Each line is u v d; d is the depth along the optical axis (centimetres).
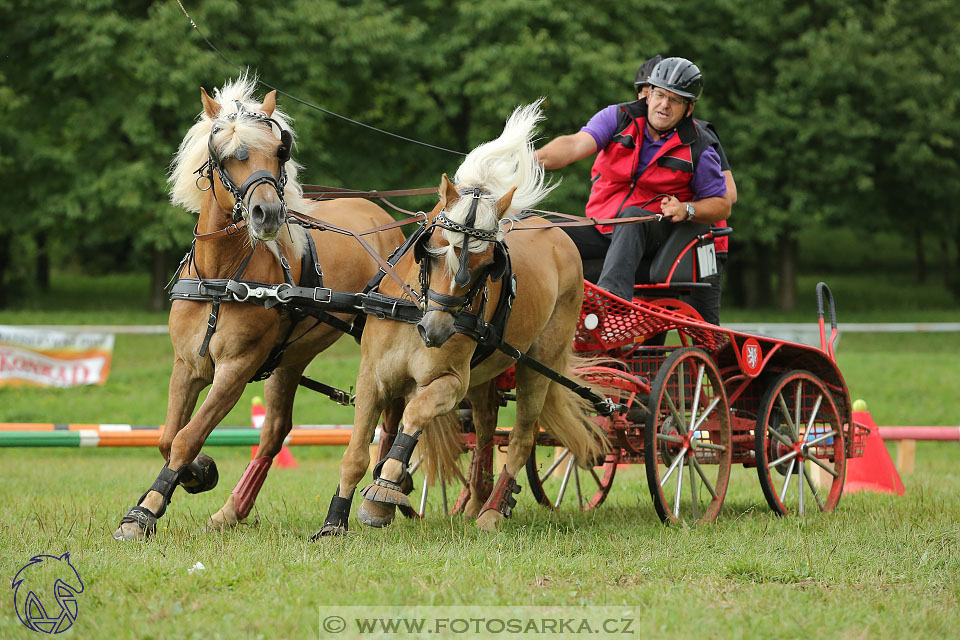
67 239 3275
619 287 930
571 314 891
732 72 3438
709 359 933
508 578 634
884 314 3700
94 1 2609
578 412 902
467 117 3212
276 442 884
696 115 3303
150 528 750
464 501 992
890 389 2261
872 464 1251
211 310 773
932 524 888
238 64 2677
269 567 651
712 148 998
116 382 2164
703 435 1029
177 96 2633
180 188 796
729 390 1041
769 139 3322
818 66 3198
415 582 623
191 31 2648
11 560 675
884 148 3475
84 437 1211
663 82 962
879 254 6006
